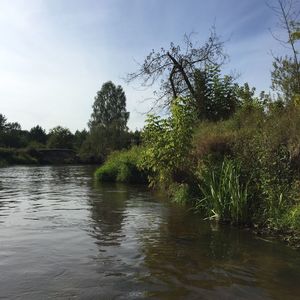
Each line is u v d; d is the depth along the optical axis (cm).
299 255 746
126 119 8694
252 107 1591
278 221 897
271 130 1068
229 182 1021
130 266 686
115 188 2028
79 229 984
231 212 1010
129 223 1056
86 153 6912
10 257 734
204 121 1792
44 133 10269
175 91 2225
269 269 671
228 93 2155
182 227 993
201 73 2175
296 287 593
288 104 1255
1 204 1447
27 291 566
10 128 10494
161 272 656
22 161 6469
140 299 545
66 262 705
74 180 2706
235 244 825
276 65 1377
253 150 1077
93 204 1429
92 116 8700
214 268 677
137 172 2325
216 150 1241
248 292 574
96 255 752
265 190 965
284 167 970
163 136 1385
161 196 1631
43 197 1669
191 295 562
